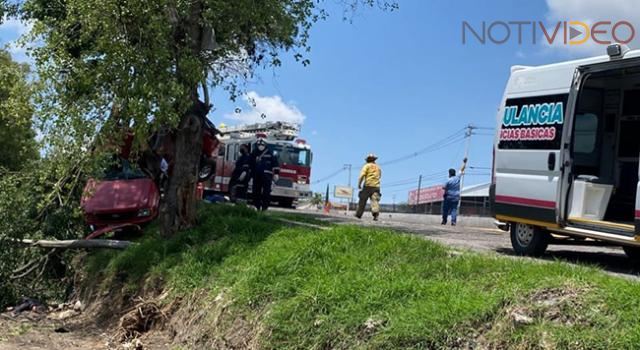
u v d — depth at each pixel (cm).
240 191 1866
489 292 545
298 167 2884
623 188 951
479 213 2469
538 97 934
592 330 439
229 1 1029
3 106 1070
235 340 657
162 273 930
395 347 506
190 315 788
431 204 3256
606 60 834
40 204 1151
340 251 745
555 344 436
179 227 1070
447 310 515
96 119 976
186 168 1077
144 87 916
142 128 940
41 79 955
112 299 1015
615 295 469
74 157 1030
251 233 945
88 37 939
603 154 981
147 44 947
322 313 597
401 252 710
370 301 579
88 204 1295
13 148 2147
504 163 986
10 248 1202
